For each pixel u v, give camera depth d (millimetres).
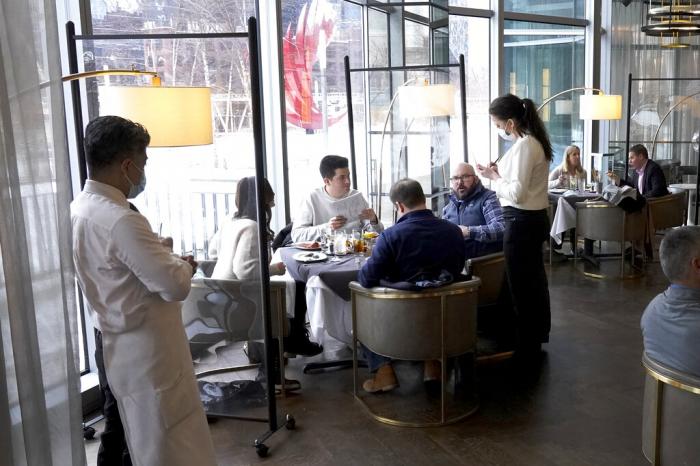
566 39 8922
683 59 9742
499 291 3947
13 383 1857
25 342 1802
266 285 3094
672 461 2096
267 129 5164
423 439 3129
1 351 1809
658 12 6883
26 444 1817
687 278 2090
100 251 2074
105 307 2115
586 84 9266
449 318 3201
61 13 3352
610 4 9234
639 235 6082
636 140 9625
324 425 3299
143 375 2137
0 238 1757
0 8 1747
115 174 2131
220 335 3273
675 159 9477
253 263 3162
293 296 4016
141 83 3162
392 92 5145
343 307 3850
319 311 3828
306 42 5426
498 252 4027
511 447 3029
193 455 2230
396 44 5750
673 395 2070
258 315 3201
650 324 2166
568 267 6578
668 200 6379
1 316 1822
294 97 5363
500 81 7977
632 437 3094
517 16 8094
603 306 5219
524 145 3918
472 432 3184
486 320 4270
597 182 7012
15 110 1784
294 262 3799
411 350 3197
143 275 2055
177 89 2787
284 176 5203
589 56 9164
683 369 2051
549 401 3510
